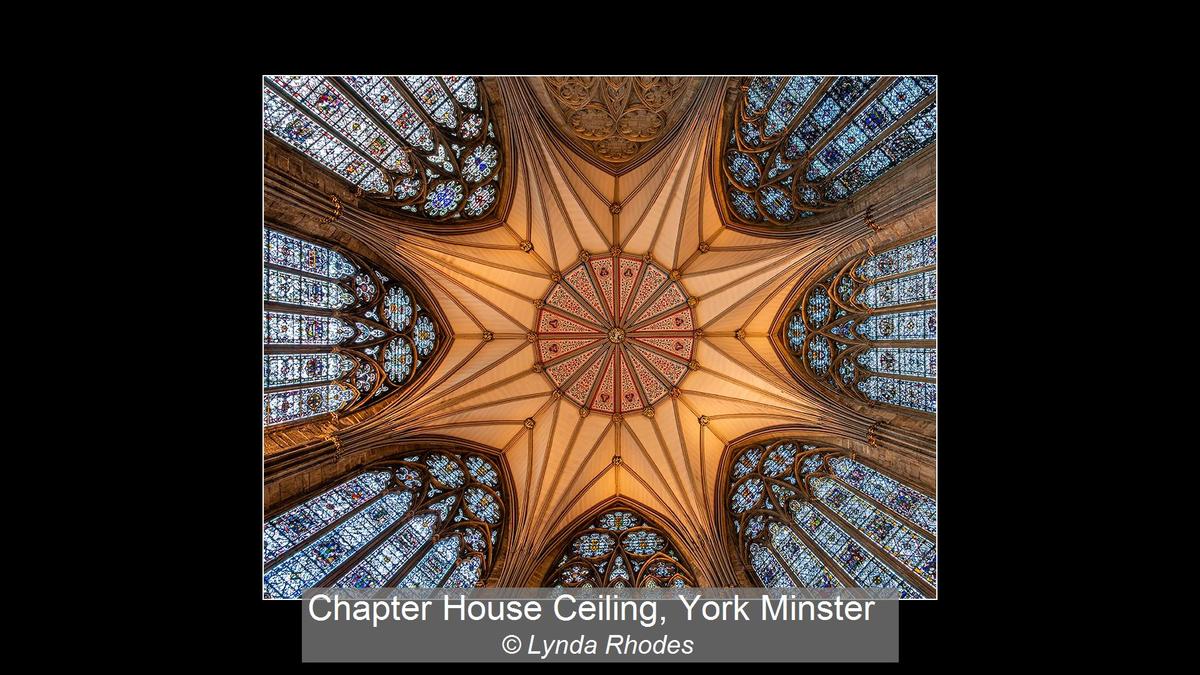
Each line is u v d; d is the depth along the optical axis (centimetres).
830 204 1488
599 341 1870
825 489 1575
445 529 1578
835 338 1623
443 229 1588
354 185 1398
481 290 1719
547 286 1814
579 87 1552
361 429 1436
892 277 1450
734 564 1684
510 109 1577
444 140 1570
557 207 1702
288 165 1229
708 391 1852
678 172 1612
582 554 1777
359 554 1346
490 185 1670
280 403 1304
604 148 1648
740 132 1638
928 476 1266
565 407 1877
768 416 1745
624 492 1900
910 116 1303
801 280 1667
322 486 1362
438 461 1677
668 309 1847
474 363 1748
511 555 1647
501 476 1784
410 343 1648
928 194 1235
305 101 1287
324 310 1425
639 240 1792
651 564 1762
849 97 1448
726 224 1725
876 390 1513
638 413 1897
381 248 1494
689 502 1789
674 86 1530
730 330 1825
